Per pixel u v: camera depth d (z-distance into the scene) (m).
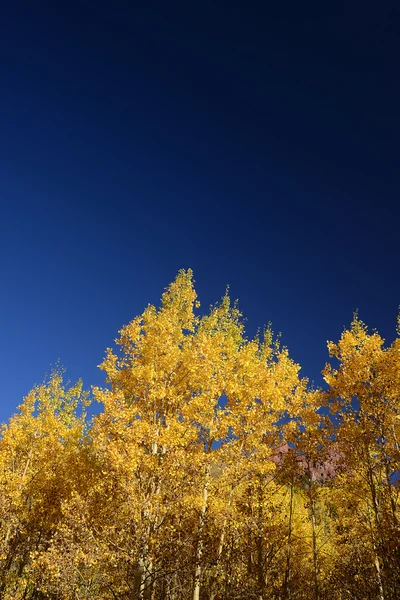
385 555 9.73
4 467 15.75
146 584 10.14
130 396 12.36
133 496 9.82
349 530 12.40
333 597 13.27
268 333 16.12
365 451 11.14
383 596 10.20
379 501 10.98
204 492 10.91
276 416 12.59
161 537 9.95
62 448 16.69
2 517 14.50
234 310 15.09
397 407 11.42
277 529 12.85
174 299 14.20
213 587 11.96
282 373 13.33
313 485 12.52
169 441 10.26
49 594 12.23
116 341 12.99
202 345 12.07
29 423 17.73
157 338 12.39
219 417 11.50
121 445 10.33
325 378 12.64
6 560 14.71
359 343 12.73
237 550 11.59
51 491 14.97
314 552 11.93
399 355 11.54
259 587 11.22
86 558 9.95
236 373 12.73
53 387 21.39
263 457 11.41
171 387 12.05
